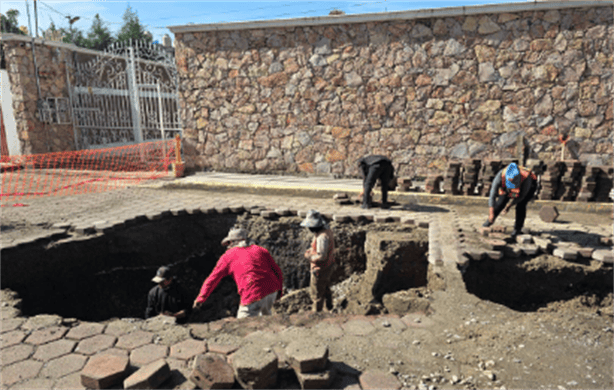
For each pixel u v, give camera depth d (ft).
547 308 16.40
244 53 33.58
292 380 9.11
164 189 31.50
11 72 40.68
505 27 27.40
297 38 32.01
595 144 27.17
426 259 18.90
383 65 30.40
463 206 25.27
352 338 11.06
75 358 10.17
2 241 18.48
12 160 41.52
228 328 11.97
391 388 8.81
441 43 28.86
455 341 10.91
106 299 21.16
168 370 8.98
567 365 9.74
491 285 17.01
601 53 26.05
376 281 18.90
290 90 33.04
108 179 34.83
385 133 31.35
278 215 23.63
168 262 23.66
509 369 9.55
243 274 13.96
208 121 35.76
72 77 45.88
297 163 34.04
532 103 27.84
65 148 45.27
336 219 22.24
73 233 20.57
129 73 48.29
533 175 17.71
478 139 29.32
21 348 10.62
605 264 16.11
